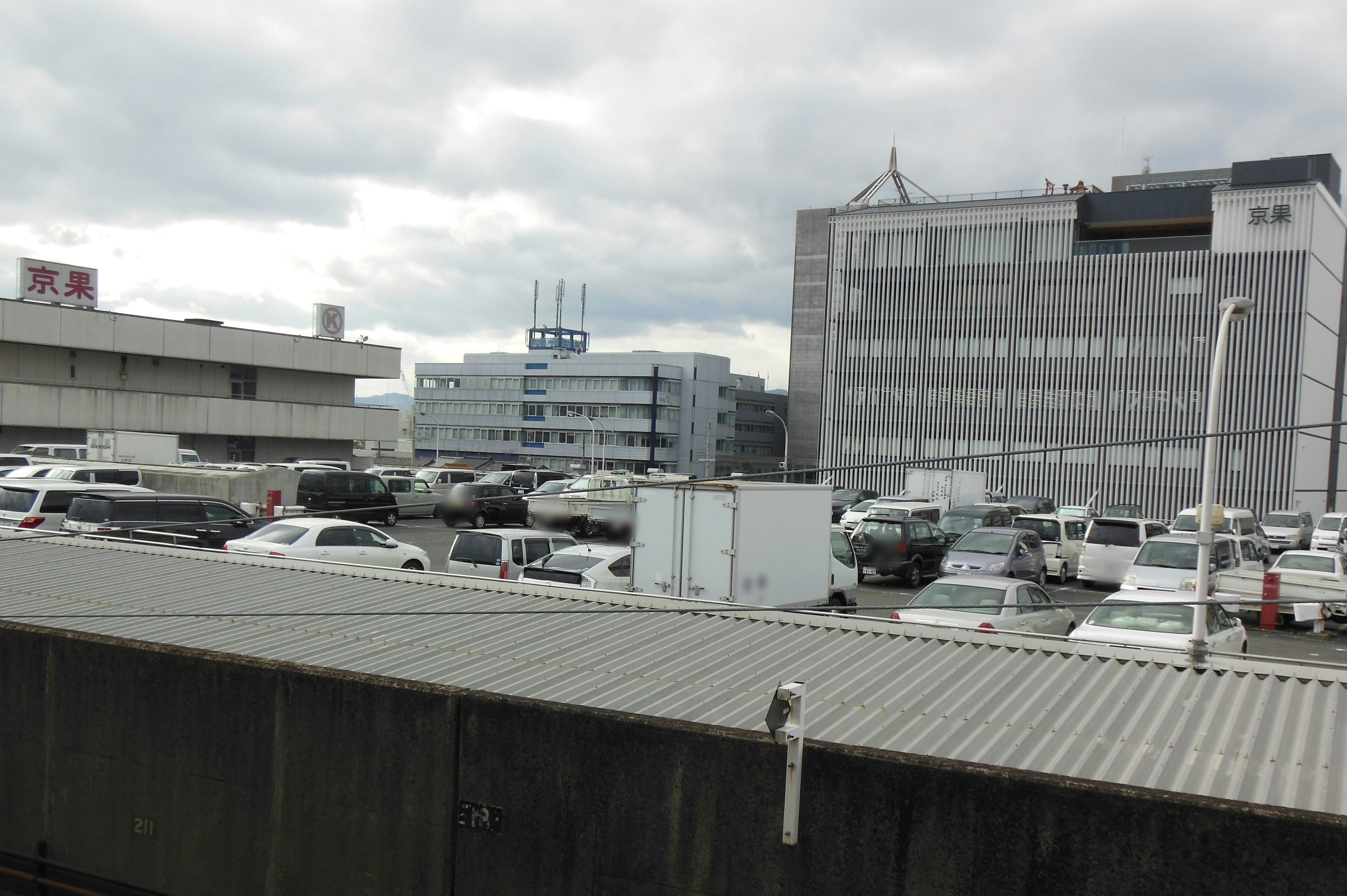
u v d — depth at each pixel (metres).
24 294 52.22
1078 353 76.81
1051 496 77.31
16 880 7.59
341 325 65.94
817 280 123.38
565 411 119.44
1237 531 29.08
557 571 16.53
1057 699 7.05
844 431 85.75
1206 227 76.75
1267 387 69.88
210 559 13.45
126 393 54.44
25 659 7.80
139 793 7.25
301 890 6.62
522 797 6.04
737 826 5.45
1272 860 4.34
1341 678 7.42
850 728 6.50
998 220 80.06
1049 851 4.74
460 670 7.91
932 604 14.41
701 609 9.86
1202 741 6.23
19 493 21.33
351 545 20.41
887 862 5.07
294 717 6.73
